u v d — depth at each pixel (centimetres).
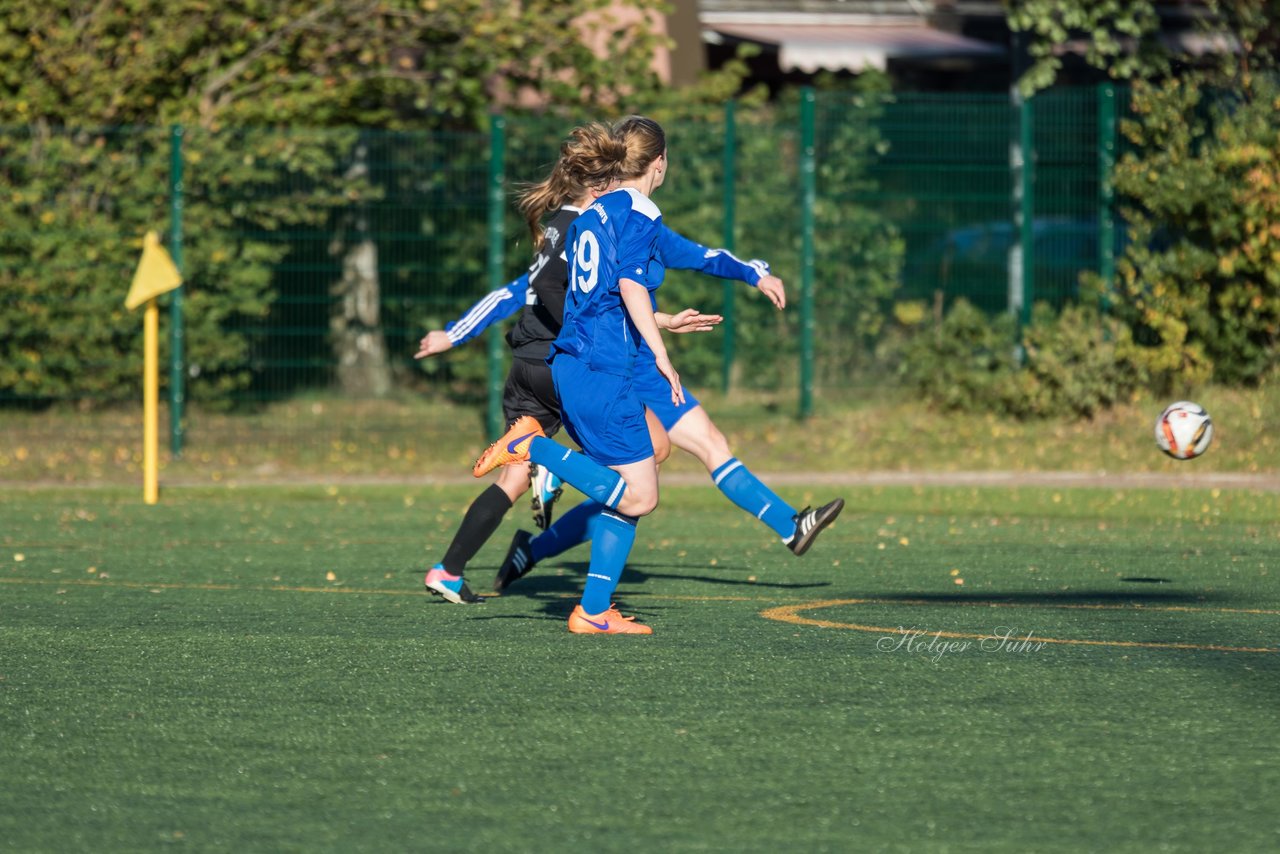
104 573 3089
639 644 2300
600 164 2370
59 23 5762
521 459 2353
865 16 9438
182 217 5525
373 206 5694
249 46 5978
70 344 5538
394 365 5697
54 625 2475
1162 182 5512
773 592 2858
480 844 1394
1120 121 5722
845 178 5859
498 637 2358
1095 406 5456
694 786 1563
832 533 3741
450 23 6016
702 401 5778
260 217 5594
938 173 5819
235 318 5572
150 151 5606
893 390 5747
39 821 1462
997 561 3269
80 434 5388
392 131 5850
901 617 2564
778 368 5841
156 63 5825
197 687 2005
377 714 1856
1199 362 5500
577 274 2308
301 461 5153
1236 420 5306
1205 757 1669
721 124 5881
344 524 3912
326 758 1667
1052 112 5781
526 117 6194
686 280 5841
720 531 3791
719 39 8312
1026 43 6800
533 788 1559
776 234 5894
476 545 2659
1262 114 5600
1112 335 5584
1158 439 3167
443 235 5728
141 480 4812
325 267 5641
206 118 5850
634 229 2258
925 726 1798
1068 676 2072
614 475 2333
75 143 5703
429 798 1527
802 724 1805
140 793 1548
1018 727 1794
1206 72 5997
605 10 7194
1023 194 5734
